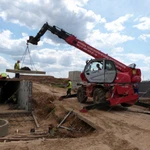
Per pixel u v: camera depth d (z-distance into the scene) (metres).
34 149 6.11
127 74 12.22
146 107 12.41
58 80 40.50
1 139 8.84
